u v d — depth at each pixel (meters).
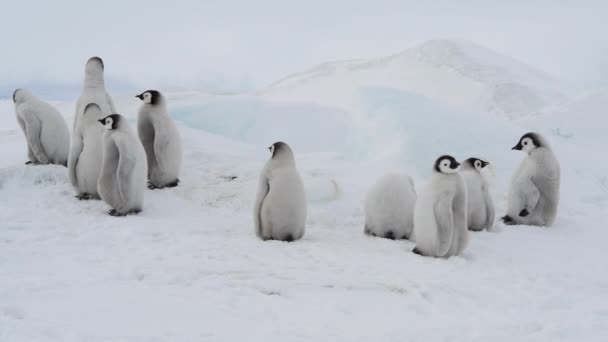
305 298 4.39
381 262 5.77
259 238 6.73
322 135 17.02
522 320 4.07
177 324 3.55
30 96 9.16
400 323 3.88
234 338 3.35
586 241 7.79
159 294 4.20
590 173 11.98
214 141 12.76
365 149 14.12
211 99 19.14
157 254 5.50
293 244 6.48
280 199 6.52
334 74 30.34
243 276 4.84
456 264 5.88
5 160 10.12
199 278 4.75
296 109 18.27
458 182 6.12
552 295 4.75
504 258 6.51
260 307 4.05
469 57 27.06
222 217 8.08
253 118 18.12
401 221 7.20
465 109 15.41
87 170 8.03
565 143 13.86
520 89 23.25
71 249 5.65
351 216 8.59
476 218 7.99
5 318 3.48
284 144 6.71
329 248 6.41
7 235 6.12
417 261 5.90
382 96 15.72
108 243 6.01
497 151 12.52
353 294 4.55
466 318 4.10
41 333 3.25
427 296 4.63
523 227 8.55
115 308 3.80
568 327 3.87
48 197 8.16
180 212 8.19
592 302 4.71
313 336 3.47
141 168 7.66
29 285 4.23
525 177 8.69
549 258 6.63
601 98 16.73
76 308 3.76
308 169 10.58
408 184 7.43
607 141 14.49
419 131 12.91
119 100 19.92
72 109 23.19
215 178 9.96
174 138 9.13
